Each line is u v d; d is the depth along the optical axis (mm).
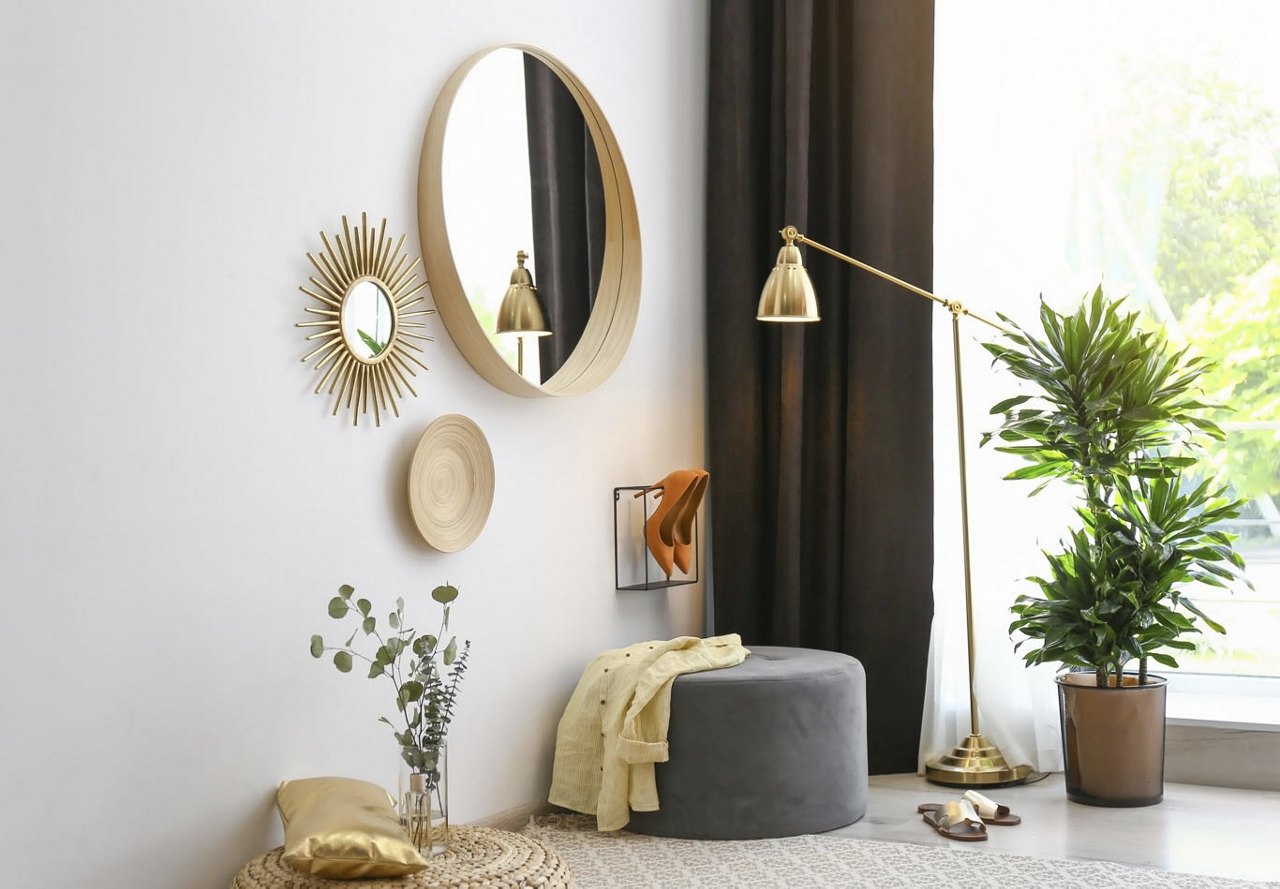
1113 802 3320
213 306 2377
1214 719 3559
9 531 2029
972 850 2924
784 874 2740
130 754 2213
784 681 3076
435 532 2889
